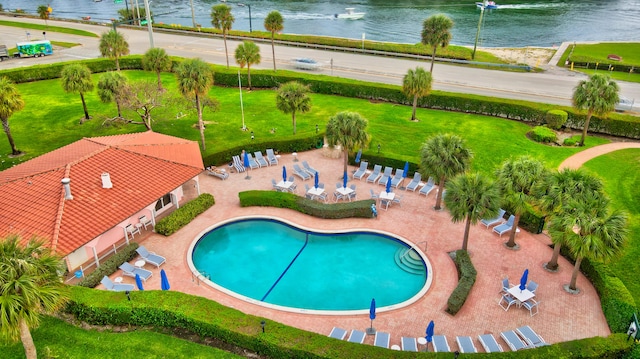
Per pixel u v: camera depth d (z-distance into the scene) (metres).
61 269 17.23
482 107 49.88
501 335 20.58
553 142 42.94
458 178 25.16
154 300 21.41
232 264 26.91
